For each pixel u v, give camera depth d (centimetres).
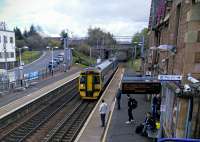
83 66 6981
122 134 1577
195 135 1030
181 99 1030
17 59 7631
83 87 2861
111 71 5019
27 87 3312
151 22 2878
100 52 8244
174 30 1454
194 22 1113
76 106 2598
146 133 1518
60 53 9275
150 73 2450
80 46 9625
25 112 2305
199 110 1020
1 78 3147
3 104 2411
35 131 1811
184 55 1165
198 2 1095
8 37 6406
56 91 3272
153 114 1633
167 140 502
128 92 1468
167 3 1602
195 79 1080
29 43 11156
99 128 1778
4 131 1795
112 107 2306
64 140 1647
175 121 1091
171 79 1145
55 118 2153
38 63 6819
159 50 2059
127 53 9019
